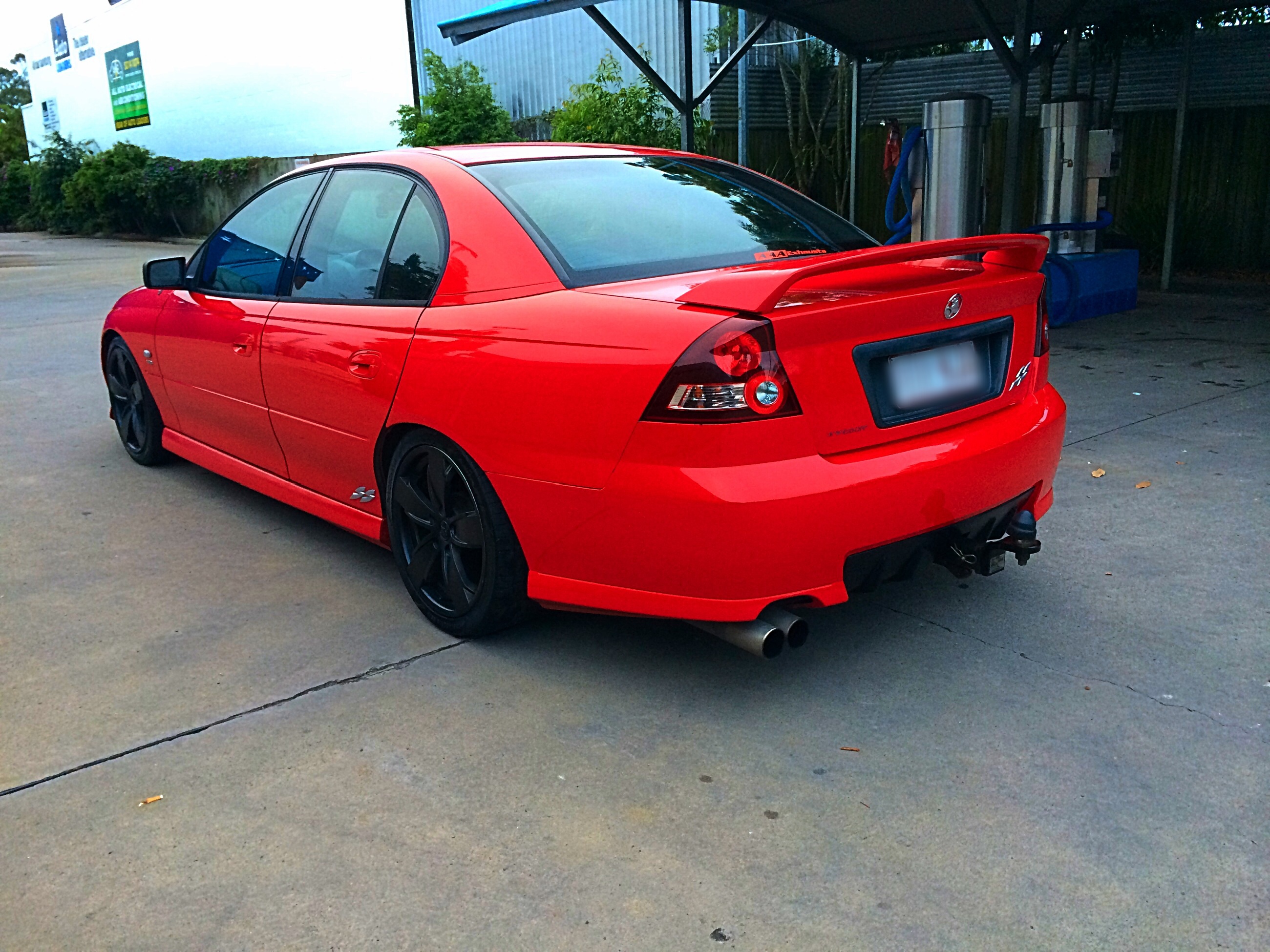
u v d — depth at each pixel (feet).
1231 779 8.11
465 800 8.12
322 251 12.46
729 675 10.02
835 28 36.06
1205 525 13.46
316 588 12.43
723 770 8.45
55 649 10.93
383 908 6.96
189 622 11.53
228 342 13.65
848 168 49.57
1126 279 31.22
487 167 11.11
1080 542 13.06
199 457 15.81
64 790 8.37
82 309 40.40
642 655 10.47
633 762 8.60
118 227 101.81
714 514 8.09
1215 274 39.60
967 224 28.63
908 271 8.93
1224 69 38.68
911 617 11.13
